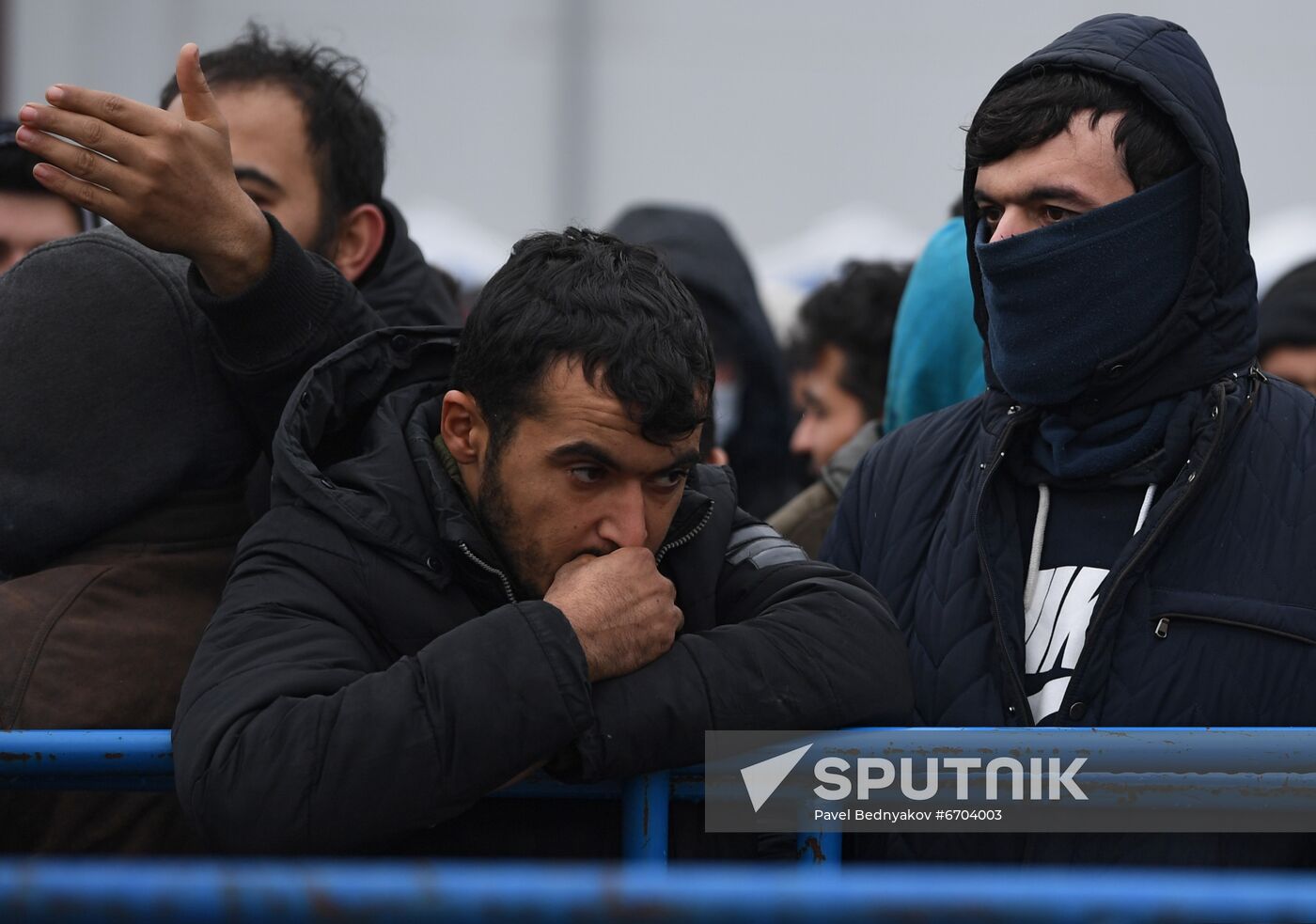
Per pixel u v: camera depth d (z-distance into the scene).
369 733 5.32
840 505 7.45
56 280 6.68
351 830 5.29
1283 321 11.91
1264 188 31.91
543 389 5.77
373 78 33.81
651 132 33.94
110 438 6.57
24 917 3.54
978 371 9.14
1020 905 3.63
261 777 5.29
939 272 9.48
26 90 33.19
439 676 5.41
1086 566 6.37
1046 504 6.55
